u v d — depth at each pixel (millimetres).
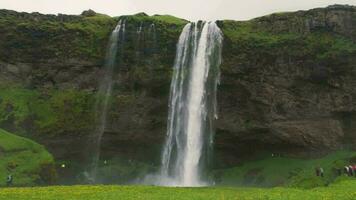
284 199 36750
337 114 79250
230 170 83688
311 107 80125
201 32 88312
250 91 81750
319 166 71688
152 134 85625
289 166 78500
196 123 85375
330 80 78562
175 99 85688
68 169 84250
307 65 79625
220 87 83750
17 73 90312
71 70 88938
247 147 84375
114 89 87000
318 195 39031
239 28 87000
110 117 86188
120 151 86875
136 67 85812
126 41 86812
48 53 89000
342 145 78750
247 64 81625
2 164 63375
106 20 92500
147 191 45875
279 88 80938
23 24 88875
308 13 83938
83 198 38000
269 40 82000
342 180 56094
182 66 86438
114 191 44562
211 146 84688
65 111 87500
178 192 45781
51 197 38625
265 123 81562
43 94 90000
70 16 93812
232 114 83375
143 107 85688
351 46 78375
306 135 80188
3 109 86438
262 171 79562
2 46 89062
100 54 88750
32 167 64688
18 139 71125
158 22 87312
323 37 80875
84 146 86562
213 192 46469
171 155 85500
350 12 81375
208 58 85938
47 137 85938
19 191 43656
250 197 39062
